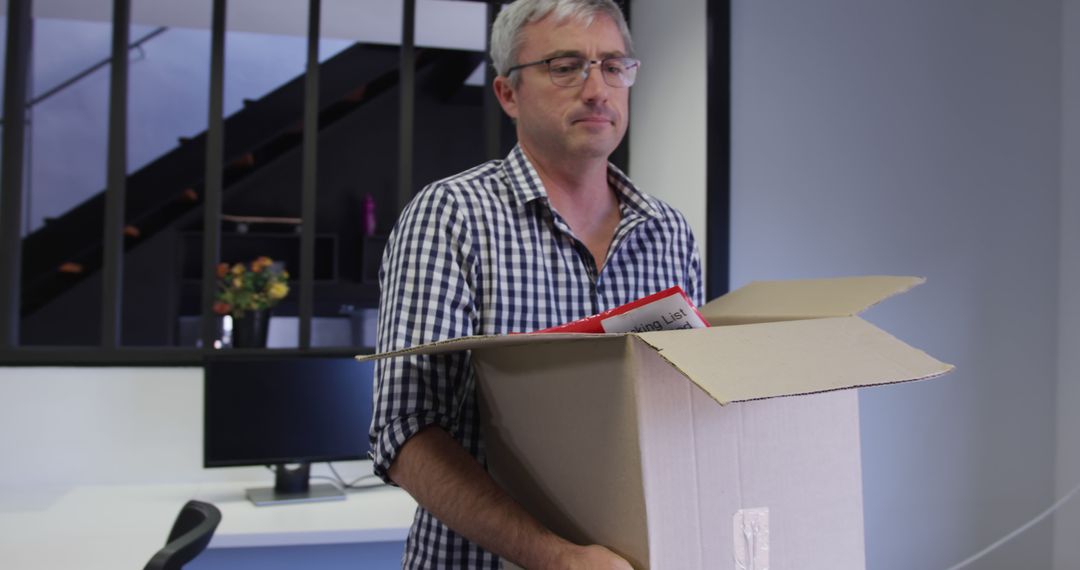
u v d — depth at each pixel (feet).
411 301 3.14
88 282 21.07
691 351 2.13
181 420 9.51
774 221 8.48
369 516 8.10
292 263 21.04
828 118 8.65
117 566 6.46
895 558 8.54
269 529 7.58
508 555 2.74
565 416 2.64
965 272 8.75
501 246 3.34
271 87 22.22
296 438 8.70
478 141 22.65
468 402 3.34
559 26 3.43
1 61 18.78
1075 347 8.67
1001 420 8.76
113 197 9.96
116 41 10.05
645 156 10.46
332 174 22.03
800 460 2.61
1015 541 8.73
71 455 9.32
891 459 8.54
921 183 8.76
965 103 8.84
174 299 20.99
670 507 2.38
